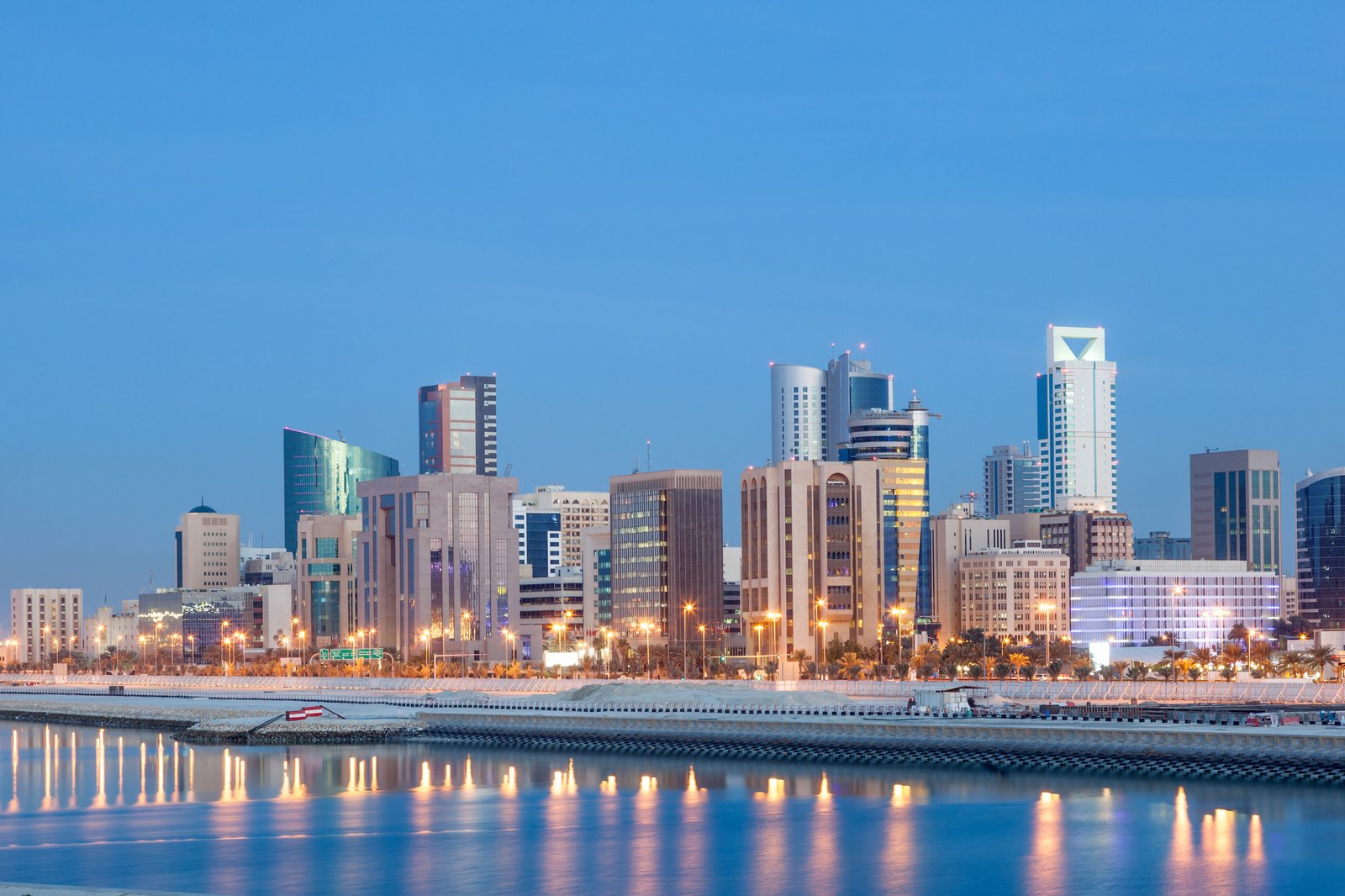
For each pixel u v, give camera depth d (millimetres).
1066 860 171750
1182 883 162000
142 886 165500
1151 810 196125
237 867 173625
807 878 167625
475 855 179375
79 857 179125
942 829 189000
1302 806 196250
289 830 194625
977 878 165875
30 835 192500
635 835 189125
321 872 171625
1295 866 167125
